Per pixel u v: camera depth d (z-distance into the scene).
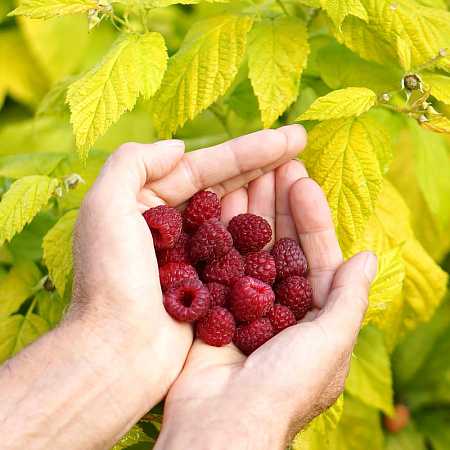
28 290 0.59
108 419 0.51
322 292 0.56
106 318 0.52
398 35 0.55
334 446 0.66
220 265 0.56
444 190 0.64
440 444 0.73
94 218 0.52
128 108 0.54
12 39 0.75
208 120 0.69
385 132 0.57
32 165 0.61
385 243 0.59
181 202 0.58
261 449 0.49
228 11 0.58
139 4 0.56
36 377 0.51
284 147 0.57
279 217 0.59
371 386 0.63
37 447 0.50
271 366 0.51
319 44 0.63
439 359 0.75
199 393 0.51
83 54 0.74
